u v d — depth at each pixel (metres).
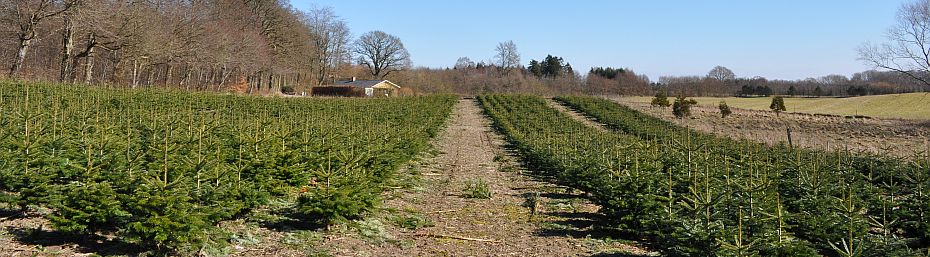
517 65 112.31
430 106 47.66
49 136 10.60
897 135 37.81
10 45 43.53
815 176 10.66
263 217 9.29
